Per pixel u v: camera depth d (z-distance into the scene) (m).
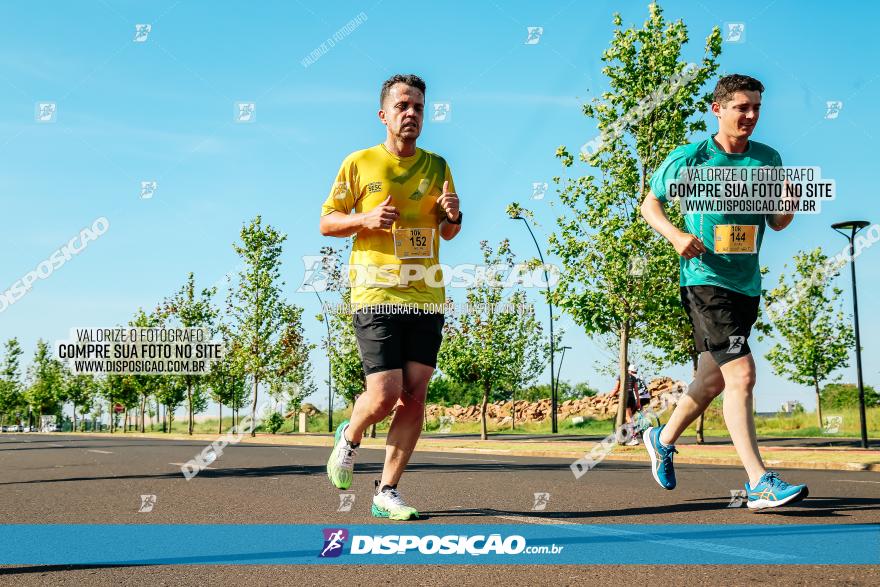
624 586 2.63
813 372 24.34
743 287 4.31
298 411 46.41
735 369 4.25
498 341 25.02
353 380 26.20
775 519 3.98
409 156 4.31
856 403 29.66
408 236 4.16
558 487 6.42
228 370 37.62
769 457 11.80
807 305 24.14
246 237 33.41
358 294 4.14
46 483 7.71
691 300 4.40
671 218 14.90
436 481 7.25
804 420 29.30
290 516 4.62
